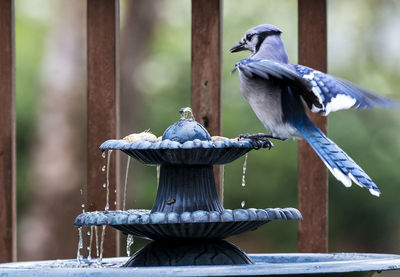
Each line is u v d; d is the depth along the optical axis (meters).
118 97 8.07
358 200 22.19
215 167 7.95
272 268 4.92
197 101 7.96
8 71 7.93
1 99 7.93
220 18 7.96
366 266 5.14
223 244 6.29
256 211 5.90
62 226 18.08
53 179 18.14
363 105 6.37
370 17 23.61
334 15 23.64
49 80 18.48
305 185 7.94
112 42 7.98
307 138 6.91
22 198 20.39
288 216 6.03
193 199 6.34
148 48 19.61
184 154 6.09
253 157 21.38
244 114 21.12
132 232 6.22
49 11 21.75
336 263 5.12
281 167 21.34
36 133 18.61
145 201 20.00
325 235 7.89
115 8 7.99
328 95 6.43
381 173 21.66
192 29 7.98
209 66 7.95
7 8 7.93
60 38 18.56
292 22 22.72
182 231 6.05
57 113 18.34
